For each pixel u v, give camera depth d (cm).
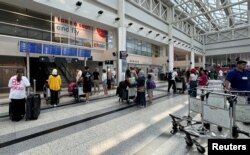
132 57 1958
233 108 371
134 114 628
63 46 1109
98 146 367
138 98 778
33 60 1236
